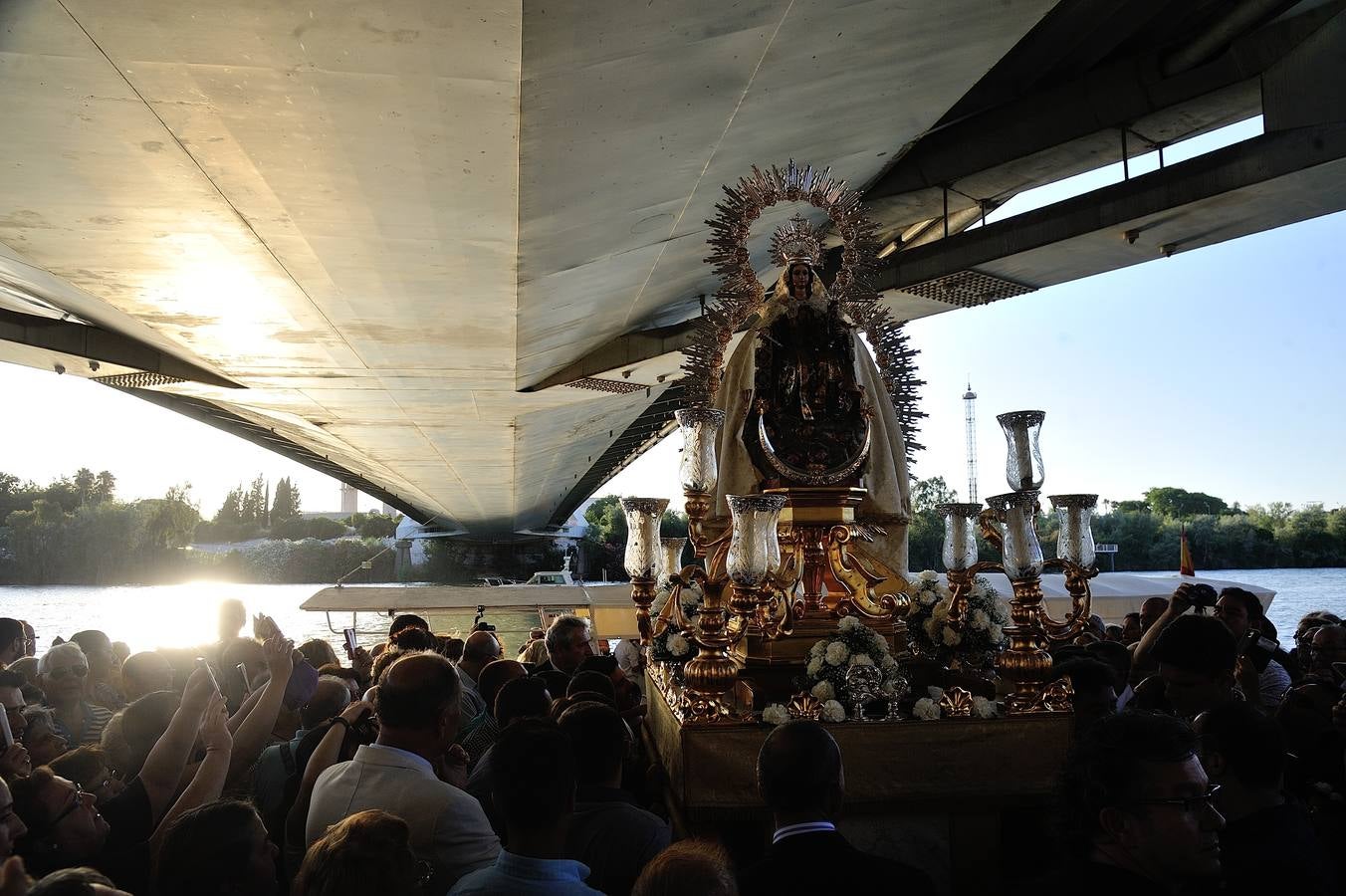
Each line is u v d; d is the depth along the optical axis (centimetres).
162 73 657
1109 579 1434
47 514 11688
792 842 296
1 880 187
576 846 356
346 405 2277
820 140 1044
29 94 682
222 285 1209
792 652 599
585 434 3388
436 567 9288
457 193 905
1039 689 536
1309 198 1252
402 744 363
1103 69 1327
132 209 928
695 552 634
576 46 661
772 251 712
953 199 1691
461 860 341
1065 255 1471
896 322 734
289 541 14162
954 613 620
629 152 898
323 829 345
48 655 629
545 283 1292
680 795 506
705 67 767
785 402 659
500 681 573
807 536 639
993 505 546
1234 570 4188
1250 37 1173
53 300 1505
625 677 632
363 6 580
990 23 862
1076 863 242
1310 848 292
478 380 1927
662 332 1980
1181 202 1264
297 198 911
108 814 386
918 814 509
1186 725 242
